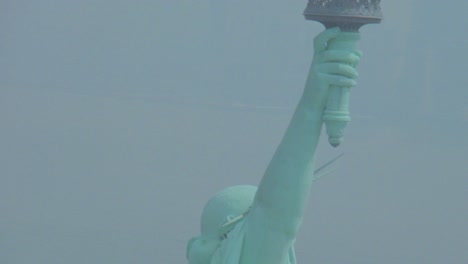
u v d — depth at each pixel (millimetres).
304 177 193875
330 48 193000
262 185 195250
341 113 192750
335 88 192750
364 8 191875
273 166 194375
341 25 192500
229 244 198125
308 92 193250
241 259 197750
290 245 197750
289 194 194000
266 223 195500
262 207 195500
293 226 195375
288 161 193875
